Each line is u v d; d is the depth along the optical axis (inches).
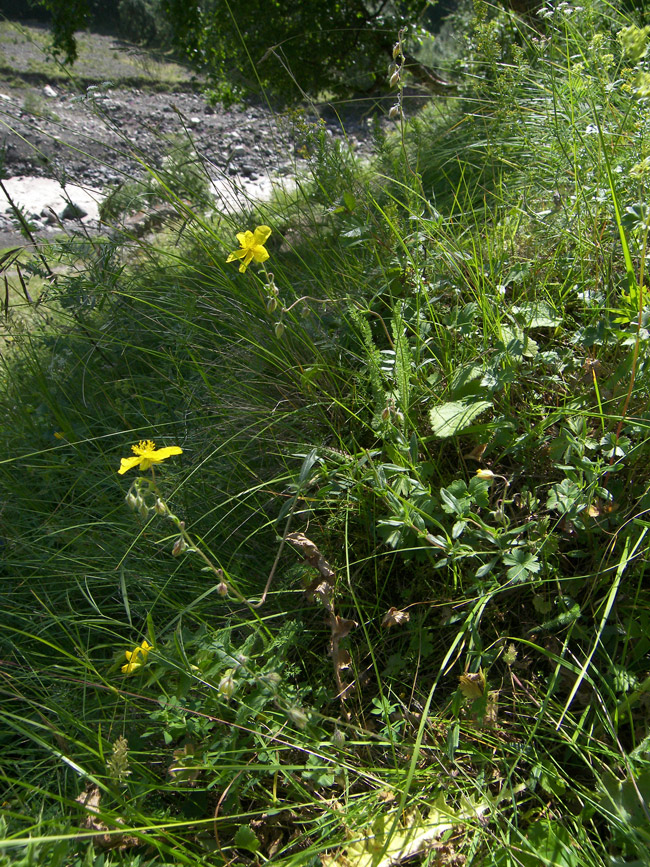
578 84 103.2
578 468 64.6
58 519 95.3
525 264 87.0
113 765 55.1
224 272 99.4
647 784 51.6
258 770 56.9
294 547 74.9
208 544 81.7
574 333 76.1
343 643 67.6
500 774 58.0
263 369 96.4
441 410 73.0
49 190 338.3
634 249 79.0
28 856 46.2
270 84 261.1
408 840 52.3
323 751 58.8
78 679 68.9
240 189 129.3
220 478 86.9
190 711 58.6
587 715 59.4
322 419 86.1
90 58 449.1
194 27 257.1
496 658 62.6
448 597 68.7
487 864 51.4
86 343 122.0
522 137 116.8
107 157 352.8
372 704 66.5
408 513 63.6
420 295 87.8
